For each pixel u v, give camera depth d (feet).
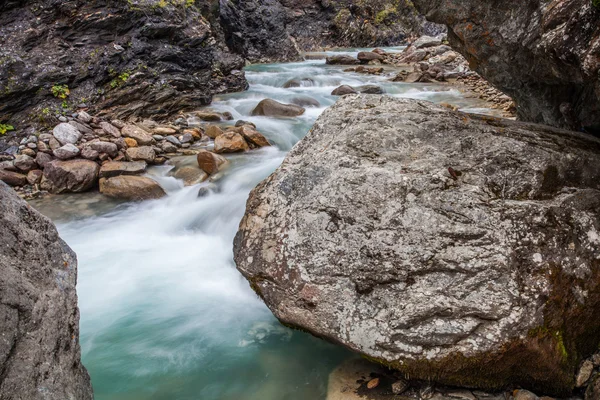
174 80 33.09
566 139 11.69
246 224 12.06
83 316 13.57
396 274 9.77
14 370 5.93
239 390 10.82
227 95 38.09
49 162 22.48
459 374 9.27
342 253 10.30
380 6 77.05
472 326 9.05
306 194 11.31
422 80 44.80
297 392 10.57
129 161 23.72
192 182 22.33
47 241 7.91
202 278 15.64
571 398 9.30
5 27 28.96
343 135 12.41
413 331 9.34
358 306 9.87
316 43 73.67
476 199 10.08
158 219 19.99
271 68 53.31
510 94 15.17
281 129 29.66
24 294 6.51
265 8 61.52
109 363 11.73
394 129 12.17
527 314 8.95
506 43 12.25
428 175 10.61
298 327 10.84
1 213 7.10
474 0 12.58
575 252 9.43
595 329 9.45
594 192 10.21
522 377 9.27
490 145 11.29
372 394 9.97
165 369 11.54
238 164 23.88
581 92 12.12
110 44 31.48
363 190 10.67
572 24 8.46
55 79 28.55
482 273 9.30
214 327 13.07
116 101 30.07
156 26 33.14
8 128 25.91
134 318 13.50
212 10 48.06
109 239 18.38
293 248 10.83
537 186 10.37
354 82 45.09
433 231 9.85
